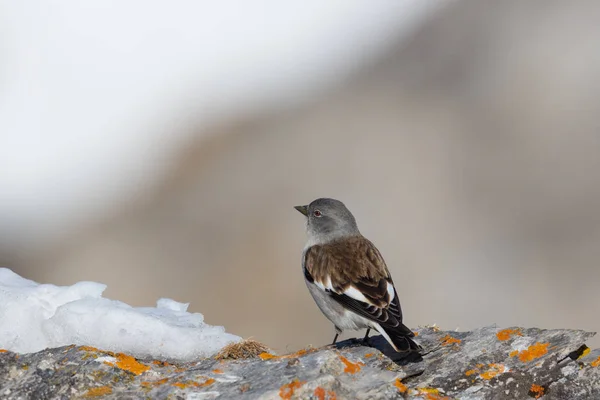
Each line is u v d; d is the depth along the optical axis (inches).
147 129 1672.0
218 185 1091.3
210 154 1226.6
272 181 1047.0
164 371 294.8
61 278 1074.7
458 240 888.3
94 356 289.7
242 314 860.0
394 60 1267.2
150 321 323.3
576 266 835.4
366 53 1617.9
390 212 944.3
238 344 317.4
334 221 405.4
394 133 1064.2
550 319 789.9
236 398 261.7
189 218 1042.1
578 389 289.4
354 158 1046.4
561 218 897.5
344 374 279.4
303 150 1103.0
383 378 278.4
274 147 1133.7
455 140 1024.2
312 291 388.2
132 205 1181.7
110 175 1518.2
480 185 958.4
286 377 274.1
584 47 1106.7
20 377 280.2
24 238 1278.3
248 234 972.6
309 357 285.4
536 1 1209.4
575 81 1064.8
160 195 1162.6
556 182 938.7
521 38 1175.0
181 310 370.9
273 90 1616.6
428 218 926.4
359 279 370.9
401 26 1643.7
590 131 975.6
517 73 1109.7
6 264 1187.9
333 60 1679.4
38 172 1579.7
